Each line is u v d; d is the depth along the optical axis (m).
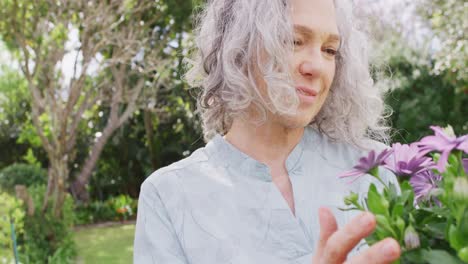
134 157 14.96
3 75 10.88
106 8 7.54
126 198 13.94
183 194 1.02
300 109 0.96
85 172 12.24
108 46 8.71
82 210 12.47
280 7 0.94
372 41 1.37
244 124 1.06
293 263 0.97
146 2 9.57
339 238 0.52
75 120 8.66
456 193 0.50
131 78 11.40
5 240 5.37
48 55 7.02
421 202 0.64
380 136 1.25
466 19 8.09
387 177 1.08
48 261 6.68
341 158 1.11
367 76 1.15
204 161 1.06
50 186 7.14
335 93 1.12
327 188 1.05
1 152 14.46
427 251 0.52
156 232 1.02
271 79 0.92
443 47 8.20
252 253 0.97
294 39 0.94
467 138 0.52
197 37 1.17
